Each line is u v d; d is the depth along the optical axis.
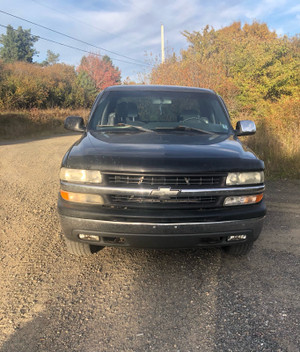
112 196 2.88
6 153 11.59
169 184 2.84
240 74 15.88
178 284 3.07
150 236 2.85
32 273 3.26
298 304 2.74
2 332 2.43
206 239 3.02
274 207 5.34
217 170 2.88
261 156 8.43
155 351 2.23
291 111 10.47
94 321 2.55
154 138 3.46
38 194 6.10
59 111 26.89
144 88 4.55
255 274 3.24
